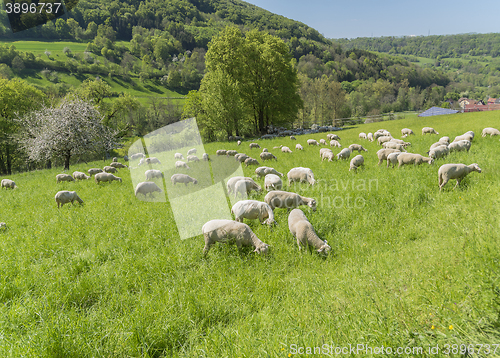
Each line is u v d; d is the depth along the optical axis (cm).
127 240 675
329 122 6456
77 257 595
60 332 335
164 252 595
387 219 691
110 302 438
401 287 416
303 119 7819
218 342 335
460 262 425
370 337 298
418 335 284
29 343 316
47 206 1086
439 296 355
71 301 451
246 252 600
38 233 752
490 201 636
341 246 609
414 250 524
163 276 521
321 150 1611
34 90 4500
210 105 3931
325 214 747
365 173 1112
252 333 346
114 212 924
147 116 6212
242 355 304
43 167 4656
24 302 412
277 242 628
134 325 363
